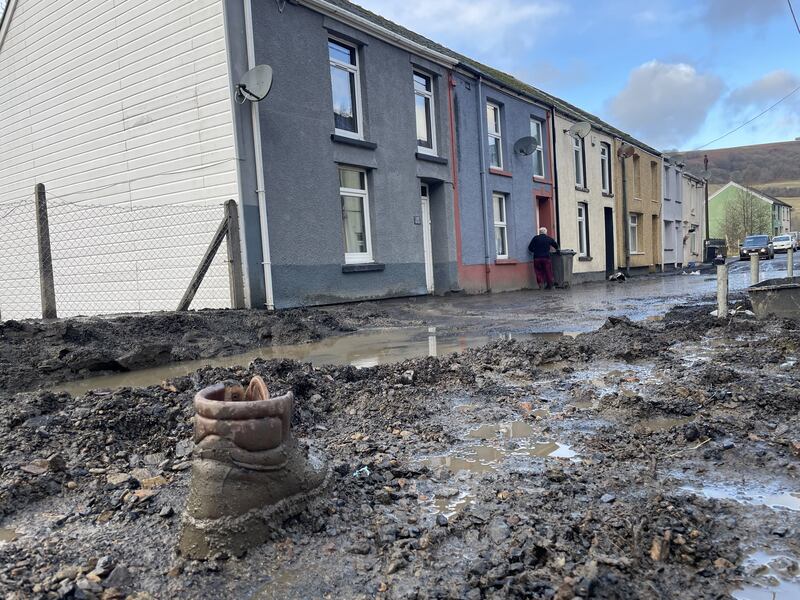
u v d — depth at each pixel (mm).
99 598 1819
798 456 2852
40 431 3221
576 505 2375
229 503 2035
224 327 7227
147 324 6770
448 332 7758
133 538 2209
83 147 11062
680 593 1792
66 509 2510
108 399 3684
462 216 14438
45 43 11453
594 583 1752
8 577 1923
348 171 11242
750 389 3910
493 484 2633
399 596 1791
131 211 10289
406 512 2361
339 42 11039
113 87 10430
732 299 10297
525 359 5258
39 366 5215
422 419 3688
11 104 12328
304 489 2230
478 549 2061
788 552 2010
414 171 12672
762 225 81000
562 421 3582
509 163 16672
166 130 9711
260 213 9125
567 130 19812
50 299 6914
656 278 22719
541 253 17109
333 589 1842
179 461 2957
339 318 8883
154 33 9695
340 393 4148
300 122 9867
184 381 4145
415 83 13242
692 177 36281
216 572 1942
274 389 3957
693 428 3160
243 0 9016
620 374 4738
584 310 10188
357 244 11414
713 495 2479
